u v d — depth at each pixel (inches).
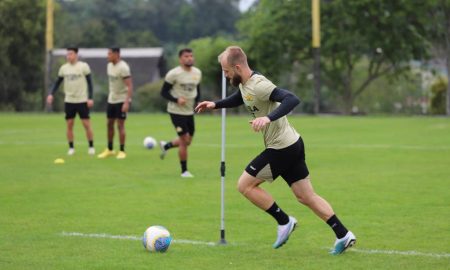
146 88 3693.4
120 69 1311.5
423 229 705.0
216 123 2506.2
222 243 645.3
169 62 5698.8
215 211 805.2
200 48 3789.4
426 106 3865.7
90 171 1155.9
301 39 3905.0
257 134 1959.9
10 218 767.7
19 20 3914.9
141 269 559.8
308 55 4005.9
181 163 1094.4
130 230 707.4
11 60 3986.2
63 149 1510.8
